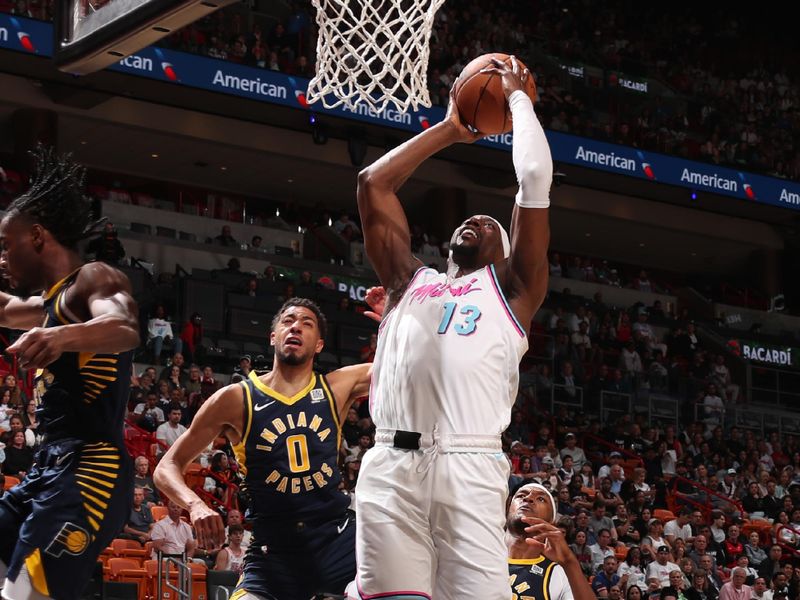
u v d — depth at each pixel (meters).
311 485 4.37
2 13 16.27
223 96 17.89
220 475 11.97
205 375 14.96
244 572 4.45
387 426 3.11
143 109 19.50
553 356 18.98
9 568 3.06
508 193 22.48
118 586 9.24
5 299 3.56
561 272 23.12
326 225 22.06
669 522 14.31
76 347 2.77
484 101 3.34
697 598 12.28
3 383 12.45
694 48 25.98
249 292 17.77
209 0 4.04
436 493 3.00
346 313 18.33
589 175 20.70
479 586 2.97
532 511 4.84
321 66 3.97
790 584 13.99
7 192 18.22
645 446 17.12
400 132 19.55
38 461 3.19
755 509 16.23
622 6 25.84
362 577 3.04
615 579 12.15
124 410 3.23
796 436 19.70
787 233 25.30
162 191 22.19
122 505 3.18
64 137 19.91
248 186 22.50
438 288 3.21
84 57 4.71
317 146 21.02
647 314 21.83
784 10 27.02
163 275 17.66
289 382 4.46
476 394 3.06
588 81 21.23
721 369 20.91
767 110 24.17
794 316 24.58
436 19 20.86
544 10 24.19
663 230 24.38
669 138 21.48
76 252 3.28
